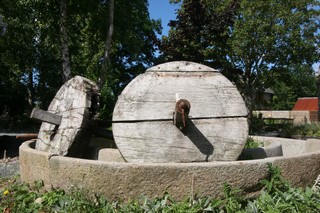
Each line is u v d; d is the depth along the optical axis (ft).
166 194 11.32
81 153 16.60
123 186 11.44
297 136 57.72
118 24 59.77
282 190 12.11
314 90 236.84
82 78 16.75
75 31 60.44
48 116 16.22
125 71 116.88
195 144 14.19
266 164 12.10
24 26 55.26
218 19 42.11
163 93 14.92
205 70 15.55
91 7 55.42
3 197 13.76
